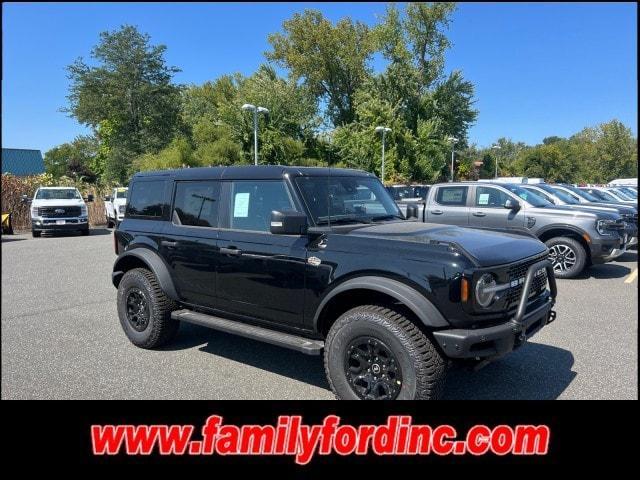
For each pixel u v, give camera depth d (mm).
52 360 4988
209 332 5965
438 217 10508
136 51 42188
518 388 4273
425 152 42375
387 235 3779
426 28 45250
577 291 8109
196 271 4738
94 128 45281
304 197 4164
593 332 5816
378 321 3502
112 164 42719
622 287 8438
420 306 3336
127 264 5605
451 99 47594
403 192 20172
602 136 56000
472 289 3305
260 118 37750
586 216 8867
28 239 17984
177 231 4957
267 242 4191
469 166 55062
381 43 45875
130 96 42219
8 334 5875
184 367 4797
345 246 3770
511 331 3420
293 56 49375
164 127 43781
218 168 4812
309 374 4633
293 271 3986
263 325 4336
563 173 64875
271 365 4863
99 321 6449
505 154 102000
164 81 43906
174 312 4969
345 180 4652
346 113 51438
